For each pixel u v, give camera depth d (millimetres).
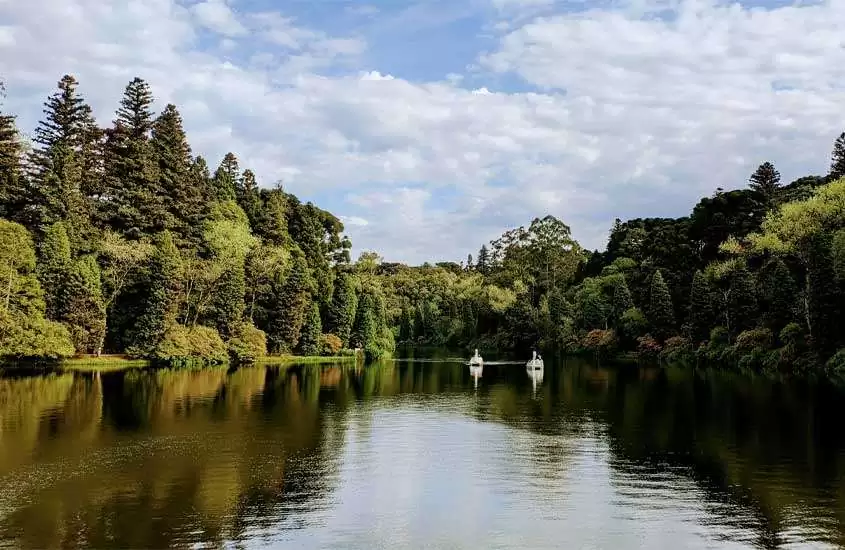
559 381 55062
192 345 65688
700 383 50156
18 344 53156
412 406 37594
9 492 18609
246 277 81312
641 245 112688
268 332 82312
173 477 20406
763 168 91000
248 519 16500
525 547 14820
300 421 31203
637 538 15344
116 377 51156
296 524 16172
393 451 24516
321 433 28047
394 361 88562
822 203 55031
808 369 54062
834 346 53250
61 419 30453
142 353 63750
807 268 57438
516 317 110688
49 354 55031
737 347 66375
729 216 90375
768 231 60312
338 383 51688
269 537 15258
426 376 60750
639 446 25516
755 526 16125
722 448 25016
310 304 86938
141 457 23062
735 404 37031
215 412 33625
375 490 19219
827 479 20375
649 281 92250
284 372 62406
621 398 41656
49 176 63594
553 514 17078
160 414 32562
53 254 59750
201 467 21719
